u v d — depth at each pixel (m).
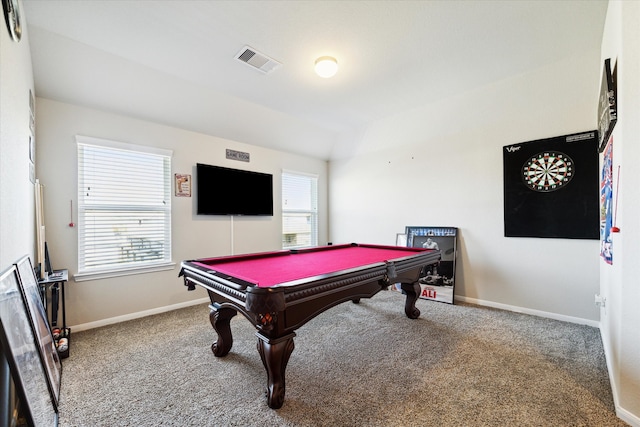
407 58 2.68
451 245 3.78
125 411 1.61
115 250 3.10
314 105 3.79
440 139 3.99
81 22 2.17
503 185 3.41
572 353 2.26
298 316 1.71
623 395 1.52
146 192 3.33
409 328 2.81
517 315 3.18
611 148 1.95
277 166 4.74
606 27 2.14
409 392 1.78
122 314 3.10
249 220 4.34
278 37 2.37
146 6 2.02
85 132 2.90
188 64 2.76
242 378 1.95
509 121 3.35
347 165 5.24
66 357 2.23
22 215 1.78
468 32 2.32
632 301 1.49
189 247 3.67
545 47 2.52
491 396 1.73
